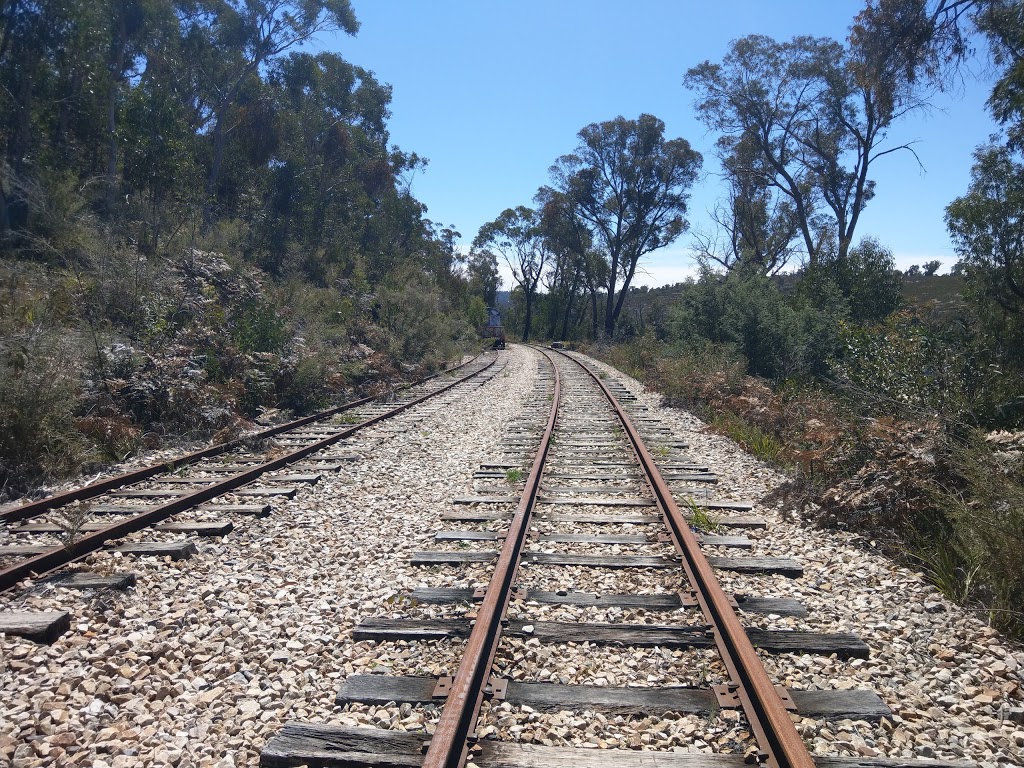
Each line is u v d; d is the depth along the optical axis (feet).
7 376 27.81
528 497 23.79
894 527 21.25
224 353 44.27
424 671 13.23
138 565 18.31
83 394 33.19
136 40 91.35
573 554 19.65
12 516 21.99
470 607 16.07
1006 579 16.22
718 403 48.39
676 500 25.48
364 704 12.16
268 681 12.94
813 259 93.81
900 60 62.34
